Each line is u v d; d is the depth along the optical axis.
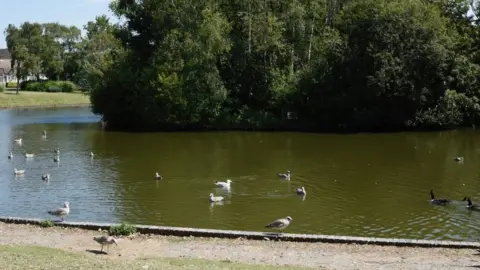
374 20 77.62
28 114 111.81
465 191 38.28
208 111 80.56
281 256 22.22
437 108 77.69
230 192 38.19
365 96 76.31
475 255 22.36
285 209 33.44
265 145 63.69
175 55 80.38
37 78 185.88
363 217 31.52
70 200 35.81
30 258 19.70
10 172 46.28
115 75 84.94
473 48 87.44
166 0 83.50
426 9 78.56
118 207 33.94
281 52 86.31
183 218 31.38
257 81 86.00
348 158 53.34
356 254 22.52
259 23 83.44
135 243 24.19
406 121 77.69
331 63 80.06
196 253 22.64
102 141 68.50
